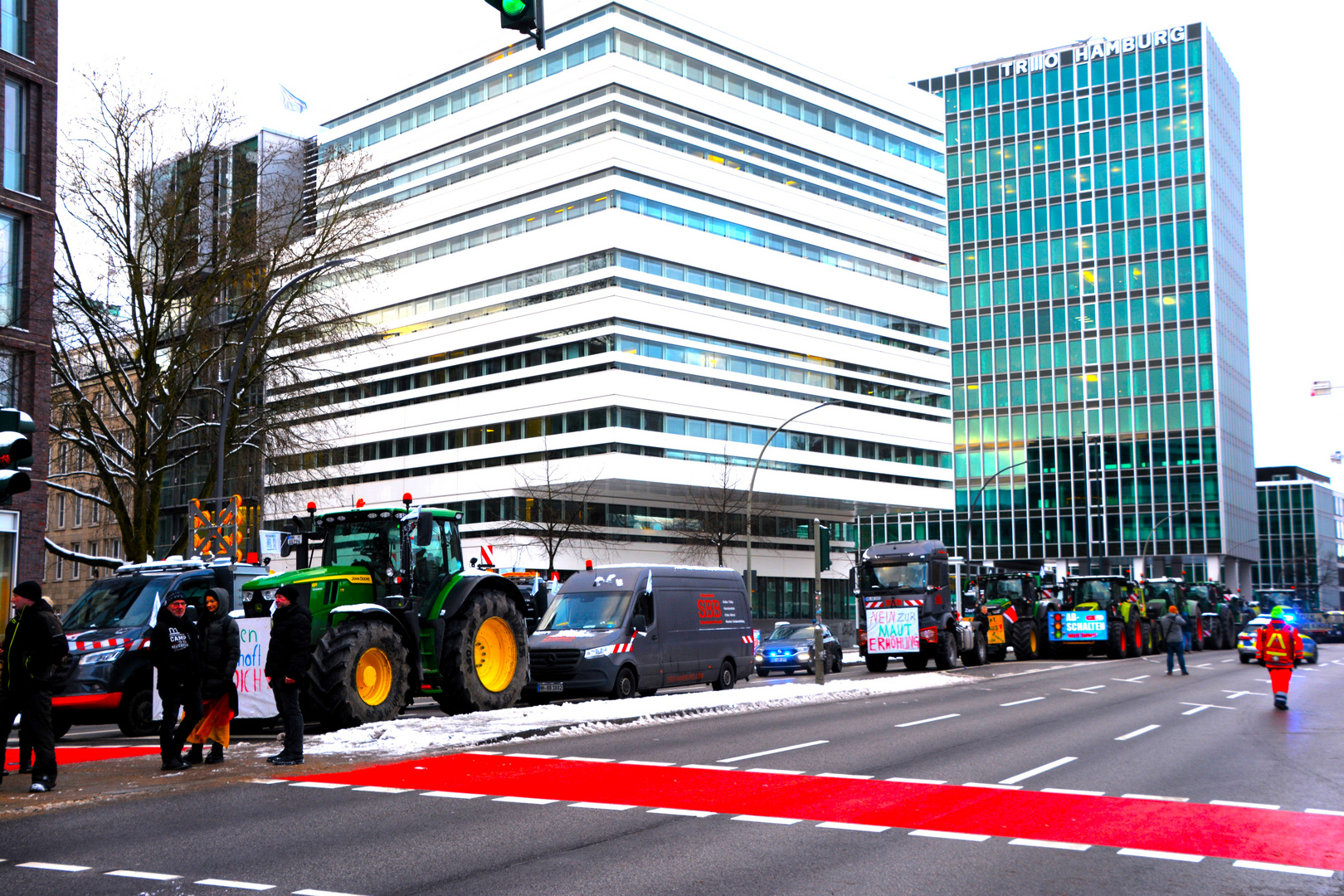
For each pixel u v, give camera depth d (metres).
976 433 96.19
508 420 57.56
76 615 17.61
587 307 55.41
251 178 32.81
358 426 63.94
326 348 34.12
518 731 14.22
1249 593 99.69
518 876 7.05
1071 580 39.00
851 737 14.70
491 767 11.86
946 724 16.38
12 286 29.47
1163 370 91.19
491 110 60.78
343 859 7.55
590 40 57.50
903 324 70.12
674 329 57.03
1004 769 11.78
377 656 15.80
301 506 42.56
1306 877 7.07
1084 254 94.31
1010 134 97.44
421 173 63.53
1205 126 91.25
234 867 7.31
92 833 8.46
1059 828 8.58
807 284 64.56
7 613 28.02
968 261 97.69
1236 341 97.12
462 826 8.66
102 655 16.56
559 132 57.91
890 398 68.56
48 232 30.23
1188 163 91.62
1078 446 93.06
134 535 30.58
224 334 32.25
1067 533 92.62
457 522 18.48
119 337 31.36
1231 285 96.62
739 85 62.50
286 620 12.03
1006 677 27.75
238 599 21.62
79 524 64.31
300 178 36.66
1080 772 11.63
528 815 9.12
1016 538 94.12
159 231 30.86
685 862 7.44
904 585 31.94
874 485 66.56
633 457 53.81
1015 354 95.56
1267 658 19.25
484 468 58.00
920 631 31.42
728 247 60.44
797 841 8.09
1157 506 90.44
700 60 60.69
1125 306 92.69
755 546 65.06
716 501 56.97
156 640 11.67
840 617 71.38
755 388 60.69
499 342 58.56
